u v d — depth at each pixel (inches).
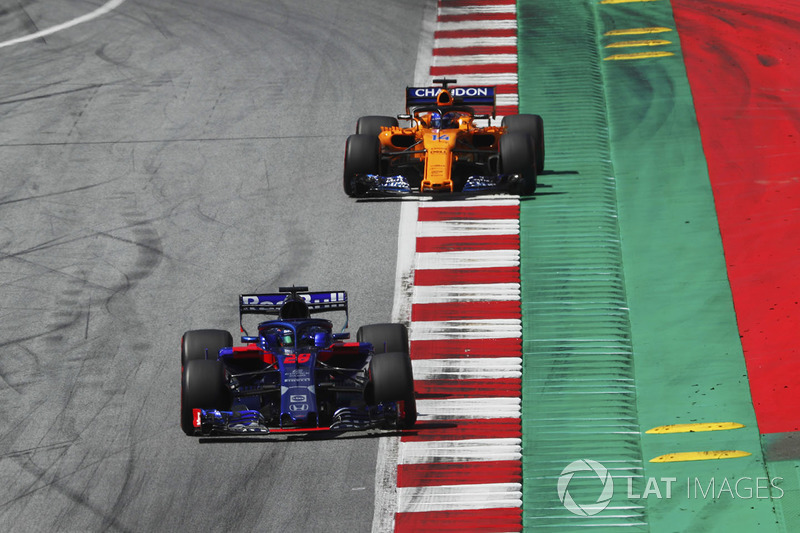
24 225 2773.1
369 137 2758.4
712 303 2325.3
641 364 2140.7
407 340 1985.7
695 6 3976.4
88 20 4133.9
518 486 1803.6
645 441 1918.1
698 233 2603.3
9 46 3929.6
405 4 4153.5
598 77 3474.4
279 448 1907.0
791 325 2223.2
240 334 2285.9
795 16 3855.8
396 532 1701.5
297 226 2716.5
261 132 3235.7
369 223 2711.6
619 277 2442.2
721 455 1867.6
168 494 1797.5
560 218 2691.9
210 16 4128.9
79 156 3127.5
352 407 1795.0
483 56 3668.8
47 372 2166.6
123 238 2694.4
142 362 2193.7
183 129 3267.7
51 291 2471.7
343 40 3858.3
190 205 2842.0
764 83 3373.5
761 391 2030.0
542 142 2859.3
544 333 2246.6
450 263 2517.2
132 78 3624.5
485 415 1990.7
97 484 1829.5
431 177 2603.3
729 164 2920.8
